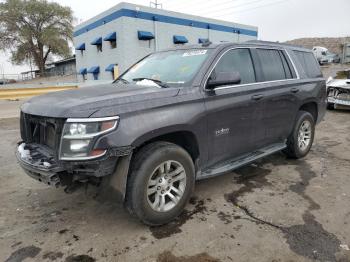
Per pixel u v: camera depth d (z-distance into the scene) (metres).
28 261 2.75
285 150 5.29
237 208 3.63
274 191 4.09
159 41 23.59
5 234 3.17
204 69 3.61
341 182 4.37
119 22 21.95
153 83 3.66
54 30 45.38
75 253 2.85
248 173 4.75
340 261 2.65
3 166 5.29
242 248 2.86
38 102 3.23
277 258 2.71
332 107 11.16
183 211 3.56
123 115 2.83
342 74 13.62
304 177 4.58
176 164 3.25
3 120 9.56
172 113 3.15
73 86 13.48
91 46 26.84
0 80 35.69
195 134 3.38
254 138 4.25
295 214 3.46
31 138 3.38
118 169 2.88
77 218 3.48
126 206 3.05
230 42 4.11
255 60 4.34
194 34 25.84
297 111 5.02
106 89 3.43
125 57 22.02
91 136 2.67
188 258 2.74
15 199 4.00
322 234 3.05
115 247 2.92
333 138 7.02
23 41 46.84
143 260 2.73
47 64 51.59
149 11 22.67
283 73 4.85
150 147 3.09
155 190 3.14
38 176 2.97
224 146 3.81
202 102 3.45
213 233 3.11
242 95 3.94
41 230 3.24
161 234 3.12
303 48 5.62
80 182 2.96
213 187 4.23
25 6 44.66
